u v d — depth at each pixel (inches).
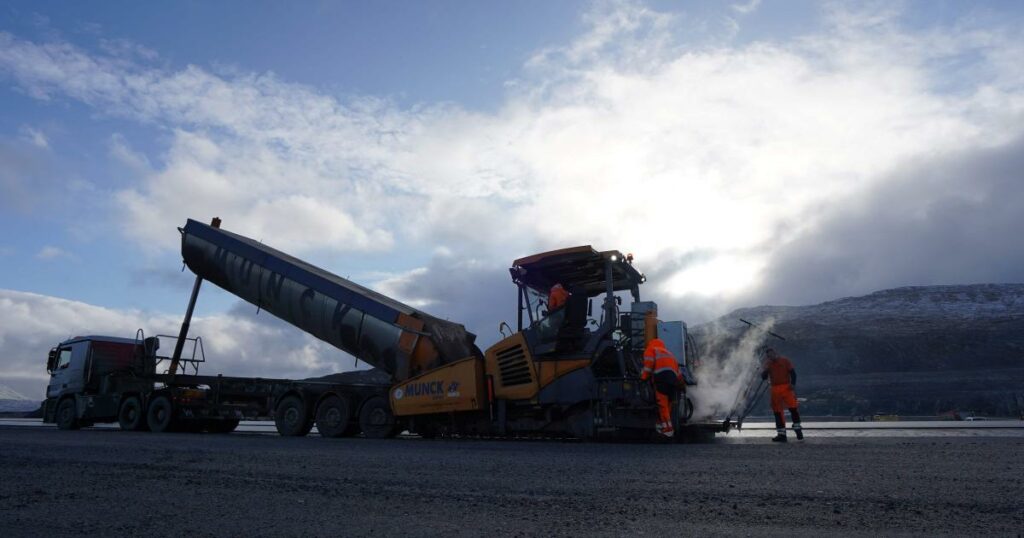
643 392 434.9
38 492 213.2
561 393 458.9
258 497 200.1
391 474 251.0
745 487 203.3
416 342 526.3
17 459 316.5
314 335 590.9
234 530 154.5
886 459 269.9
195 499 197.6
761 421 909.2
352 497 198.1
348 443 431.2
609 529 149.2
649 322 463.2
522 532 147.9
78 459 315.9
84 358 697.0
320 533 150.3
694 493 194.7
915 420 905.5
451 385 493.4
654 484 214.8
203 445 409.7
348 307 554.6
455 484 222.4
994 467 239.8
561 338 459.5
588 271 499.2
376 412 533.0
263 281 600.4
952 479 211.2
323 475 250.2
